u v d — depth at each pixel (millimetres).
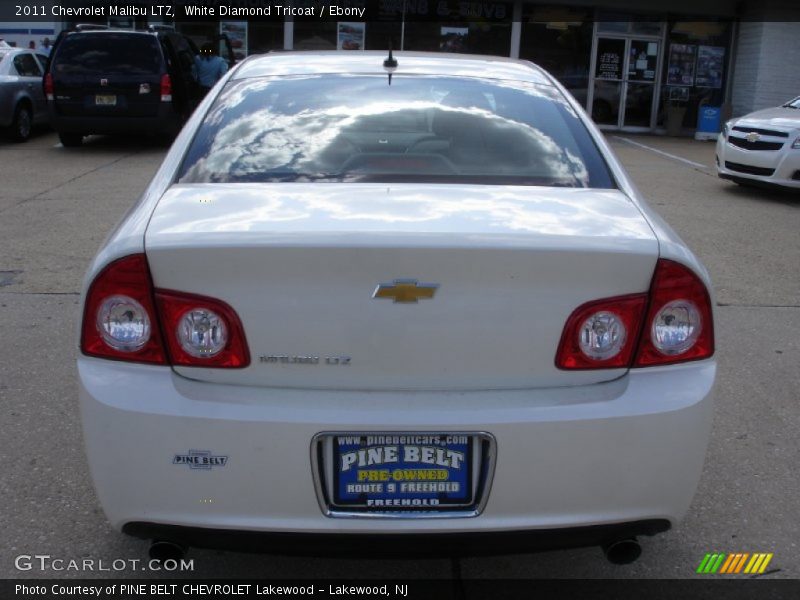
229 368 2260
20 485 3348
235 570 2893
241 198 2523
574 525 2299
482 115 3135
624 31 18828
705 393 2346
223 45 16859
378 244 2168
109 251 2330
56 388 4254
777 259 7234
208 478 2229
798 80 18531
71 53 12312
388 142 2943
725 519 3246
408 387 2270
